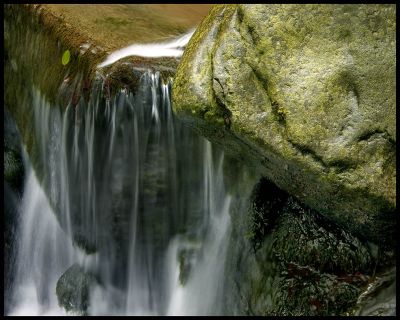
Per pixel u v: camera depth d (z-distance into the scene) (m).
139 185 3.98
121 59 3.89
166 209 4.05
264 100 2.84
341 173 2.78
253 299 3.53
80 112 3.96
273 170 3.16
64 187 4.37
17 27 4.87
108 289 4.31
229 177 3.82
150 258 4.20
